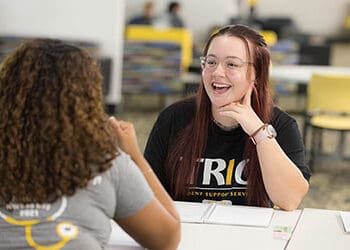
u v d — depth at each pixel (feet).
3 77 4.59
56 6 23.00
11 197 4.53
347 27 43.09
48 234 4.50
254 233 6.21
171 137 7.63
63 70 4.53
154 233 4.97
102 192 4.62
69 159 4.47
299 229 6.37
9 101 4.51
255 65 7.17
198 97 7.41
